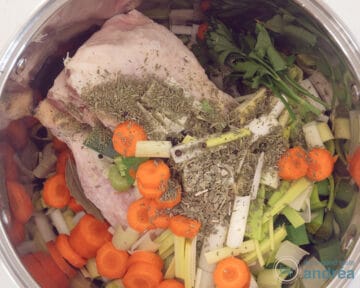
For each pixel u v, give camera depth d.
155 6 0.26
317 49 0.24
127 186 0.25
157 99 0.23
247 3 0.24
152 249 0.25
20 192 0.25
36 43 0.22
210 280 0.24
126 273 0.25
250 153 0.24
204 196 0.23
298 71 0.25
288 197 0.24
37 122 0.26
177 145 0.23
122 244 0.25
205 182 0.23
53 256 0.26
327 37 0.22
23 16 0.23
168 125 0.23
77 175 0.26
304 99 0.25
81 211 0.27
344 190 0.24
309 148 0.25
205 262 0.24
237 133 0.24
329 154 0.24
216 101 0.24
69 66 0.23
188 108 0.24
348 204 0.23
